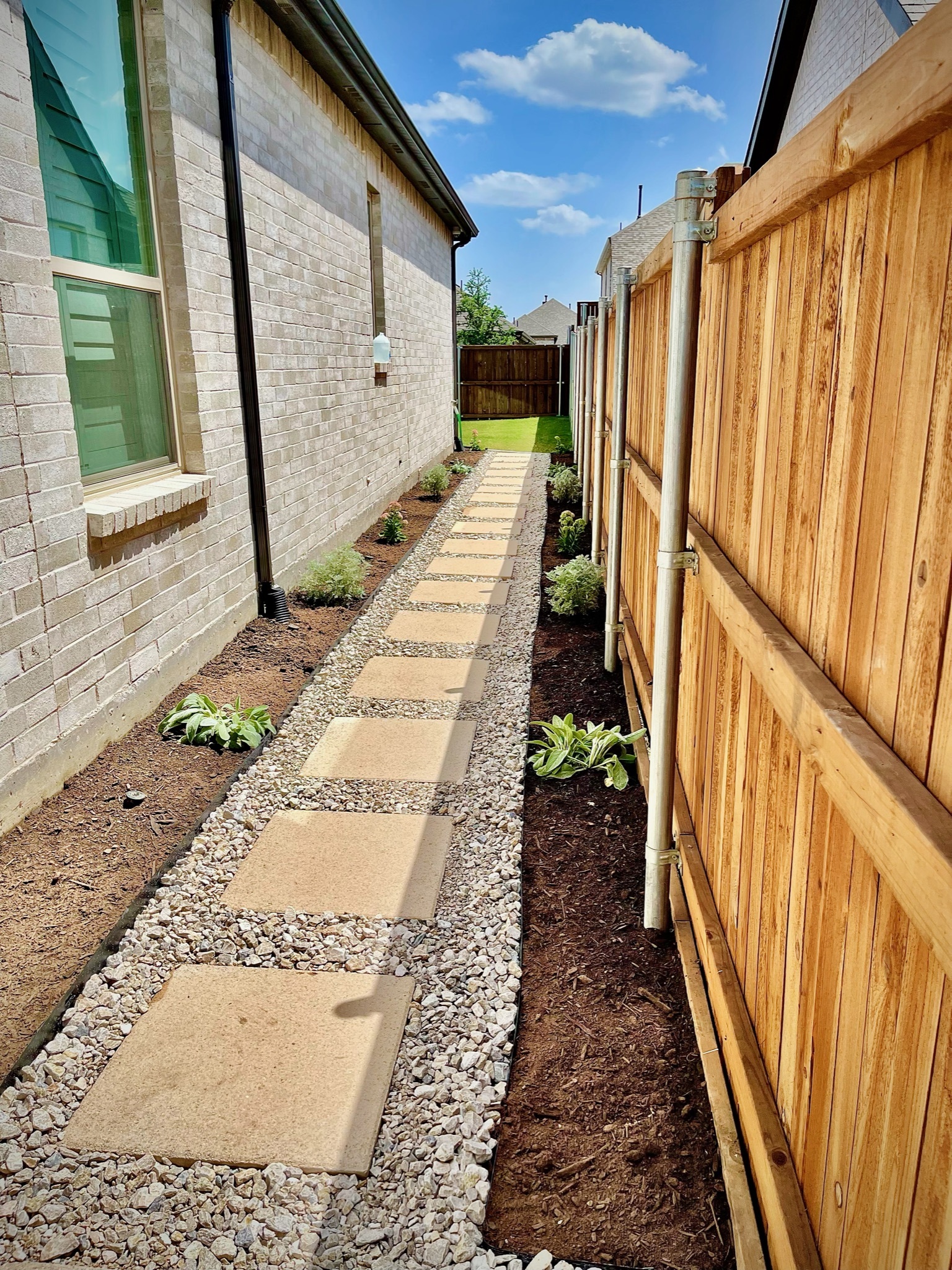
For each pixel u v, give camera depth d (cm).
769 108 852
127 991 237
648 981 243
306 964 249
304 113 612
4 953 247
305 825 323
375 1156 188
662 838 254
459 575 692
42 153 329
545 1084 208
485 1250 167
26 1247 168
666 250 309
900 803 94
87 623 338
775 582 172
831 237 135
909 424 102
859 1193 118
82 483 345
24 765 301
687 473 237
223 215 470
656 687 247
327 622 562
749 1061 179
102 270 368
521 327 5931
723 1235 170
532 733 404
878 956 110
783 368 167
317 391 657
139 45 394
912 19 483
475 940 260
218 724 378
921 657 98
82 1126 196
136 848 300
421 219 1110
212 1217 175
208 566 461
